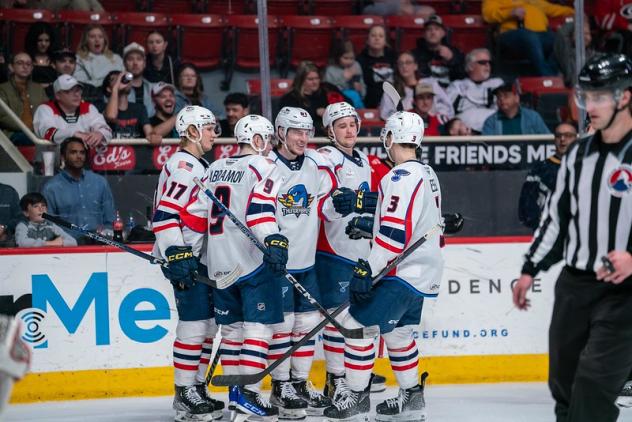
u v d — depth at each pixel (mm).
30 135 18125
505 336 16500
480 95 21875
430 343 16328
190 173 13492
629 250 9383
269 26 23438
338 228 14477
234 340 13531
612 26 23188
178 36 22969
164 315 15789
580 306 9586
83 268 15578
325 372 16109
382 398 15367
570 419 9492
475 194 17672
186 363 13797
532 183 17391
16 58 20016
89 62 20953
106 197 17281
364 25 23828
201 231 13680
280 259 12516
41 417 14273
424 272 12695
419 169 12617
